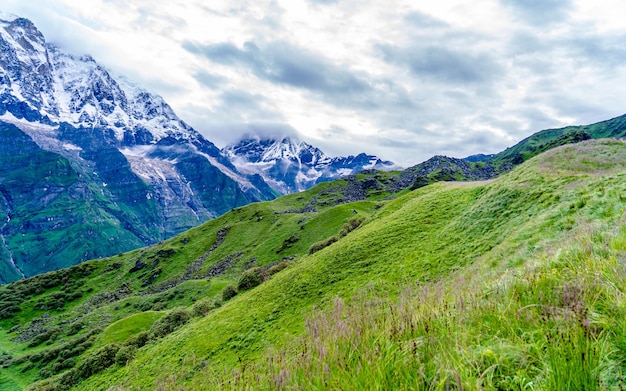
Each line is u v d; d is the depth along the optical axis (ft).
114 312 380.17
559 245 37.78
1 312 469.16
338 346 17.87
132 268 572.51
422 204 183.11
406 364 14.25
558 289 18.25
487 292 23.24
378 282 108.88
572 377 11.26
